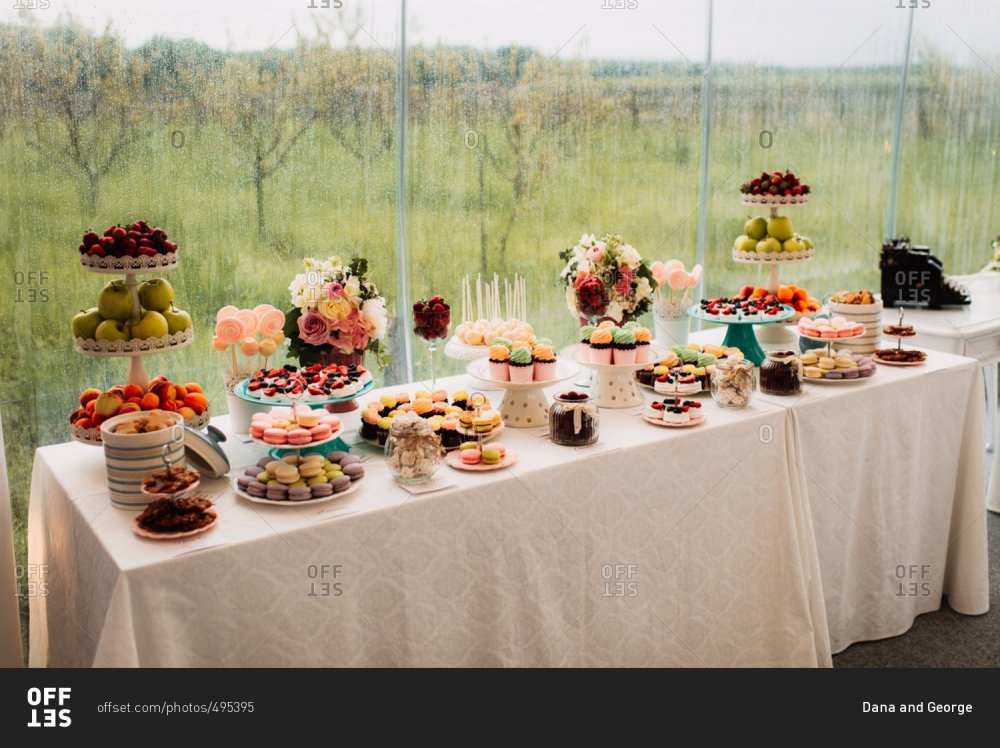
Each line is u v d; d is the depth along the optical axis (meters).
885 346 3.65
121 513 2.13
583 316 3.05
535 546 2.36
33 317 2.81
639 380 3.05
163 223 2.92
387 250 3.35
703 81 3.89
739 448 2.68
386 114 3.25
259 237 3.10
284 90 3.05
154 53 2.83
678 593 2.65
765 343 3.47
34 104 2.69
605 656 2.54
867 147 4.43
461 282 3.52
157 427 2.15
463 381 3.11
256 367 2.64
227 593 1.99
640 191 3.85
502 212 3.54
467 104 3.40
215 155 2.97
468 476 2.31
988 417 4.52
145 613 1.90
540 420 2.67
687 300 3.37
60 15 2.69
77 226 2.80
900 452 3.06
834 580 2.97
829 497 2.90
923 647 3.07
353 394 2.41
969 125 4.67
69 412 2.92
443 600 2.26
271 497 2.15
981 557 3.24
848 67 4.27
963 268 4.88
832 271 4.51
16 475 2.88
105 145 2.80
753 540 2.76
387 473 2.35
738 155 4.07
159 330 2.32
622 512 2.50
